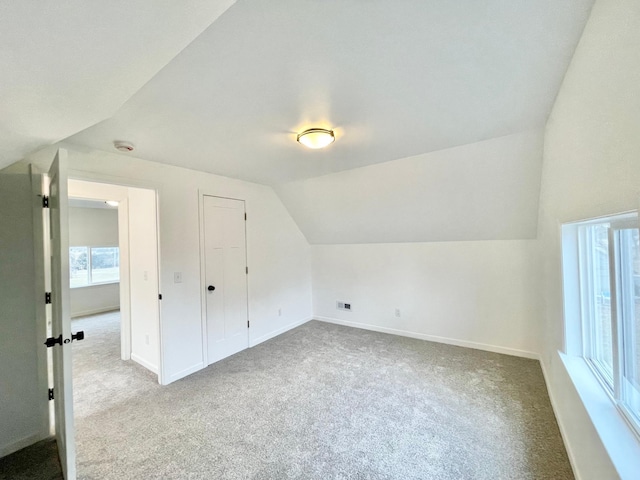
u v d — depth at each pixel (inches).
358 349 141.3
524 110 73.4
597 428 48.6
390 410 89.3
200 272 124.5
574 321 74.5
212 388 105.6
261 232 156.7
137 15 28.5
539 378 107.3
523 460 67.7
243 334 144.0
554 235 82.4
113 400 98.4
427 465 67.3
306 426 82.5
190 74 53.3
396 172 119.6
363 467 67.2
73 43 31.2
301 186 150.4
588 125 47.4
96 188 128.0
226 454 72.2
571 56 51.8
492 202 116.6
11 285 77.4
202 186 126.3
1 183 76.6
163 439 78.2
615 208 38.4
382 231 158.1
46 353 82.1
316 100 65.2
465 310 142.9
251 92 60.6
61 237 61.7
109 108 49.7
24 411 78.7
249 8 37.6
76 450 74.4
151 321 123.3
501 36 46.0
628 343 50.7
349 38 44.9
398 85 60.1
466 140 93.0
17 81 36.8
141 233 127.6
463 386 102.7
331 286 189.3
